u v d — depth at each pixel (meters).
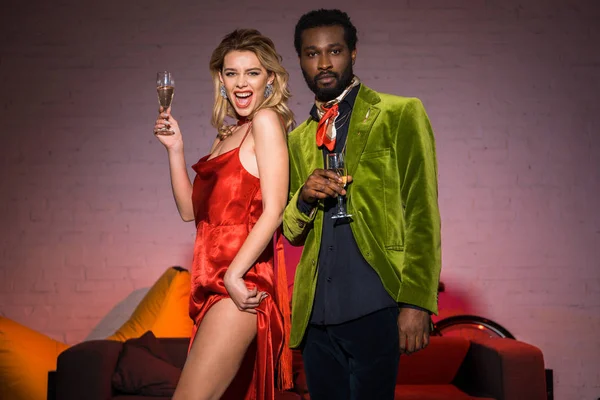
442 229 4.89
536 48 4.96
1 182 4.86
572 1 4.98
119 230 4.85
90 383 3.73
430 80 4.94
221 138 2.37
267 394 2.14
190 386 2.12
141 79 4.92
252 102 2.28
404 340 1.92
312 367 2.09
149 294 4.64
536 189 4.91
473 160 4.93
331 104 2.13
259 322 2.15
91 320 4.79
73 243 4.84
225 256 2.17
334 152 2.12
